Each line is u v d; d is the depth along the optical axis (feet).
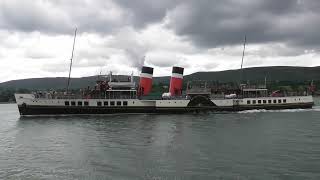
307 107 331.57
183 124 219.61
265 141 150.20
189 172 103.91
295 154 123.95
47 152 134.92
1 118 310.04
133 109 303.89
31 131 199.31
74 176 101.86
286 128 192.03
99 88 302.45
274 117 256.73
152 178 99.04
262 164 111.24
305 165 109.29
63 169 109.09
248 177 98.58
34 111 288.92
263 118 250.37
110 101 299.38
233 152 128.88
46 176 102.27
